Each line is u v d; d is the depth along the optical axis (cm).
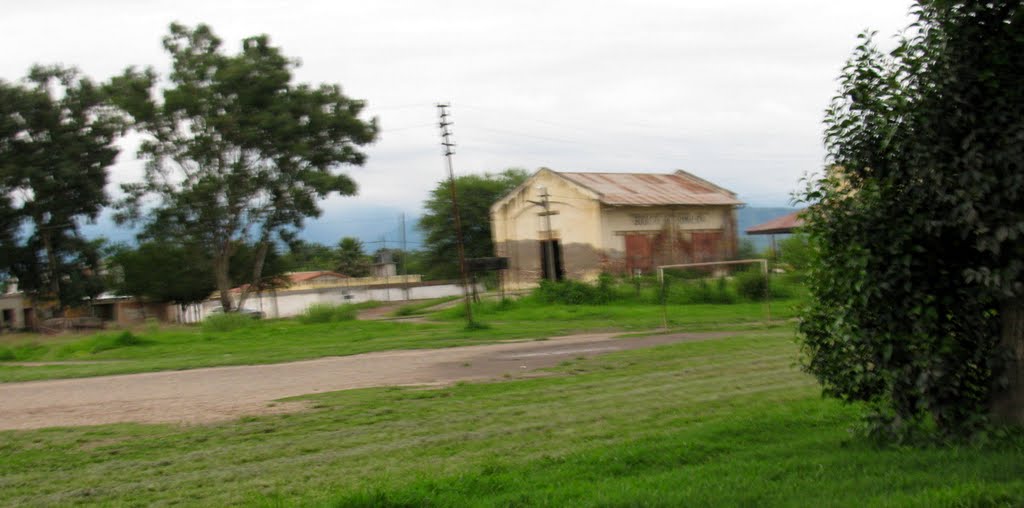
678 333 2491
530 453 905
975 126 702
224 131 5531
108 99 6075
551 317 3447
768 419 967
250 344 2955
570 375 1597
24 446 1081
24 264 6328
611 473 760
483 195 7238
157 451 1015
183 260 6300
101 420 1302
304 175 5688
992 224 687
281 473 870
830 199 777
